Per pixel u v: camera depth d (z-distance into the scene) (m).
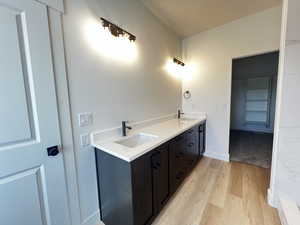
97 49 1.41
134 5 1.79
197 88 2.93
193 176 2.24
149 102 2.16
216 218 1.48
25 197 0.99
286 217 1.29
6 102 0.89
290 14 1.34
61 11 1.12
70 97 1.22
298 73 1.37
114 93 1.61
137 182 1.17
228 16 2.27
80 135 1.31
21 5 0.91
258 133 4.80
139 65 1.93
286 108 1.44
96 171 1.45
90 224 1.42
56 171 1.14
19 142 0.96
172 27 2.56
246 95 5.03
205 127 2.91
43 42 1.03
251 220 1.45
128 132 1.80
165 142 1.54
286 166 1.50
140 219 1.22
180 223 1.43
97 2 1.38
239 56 2.42
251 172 2.34
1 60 0.86
